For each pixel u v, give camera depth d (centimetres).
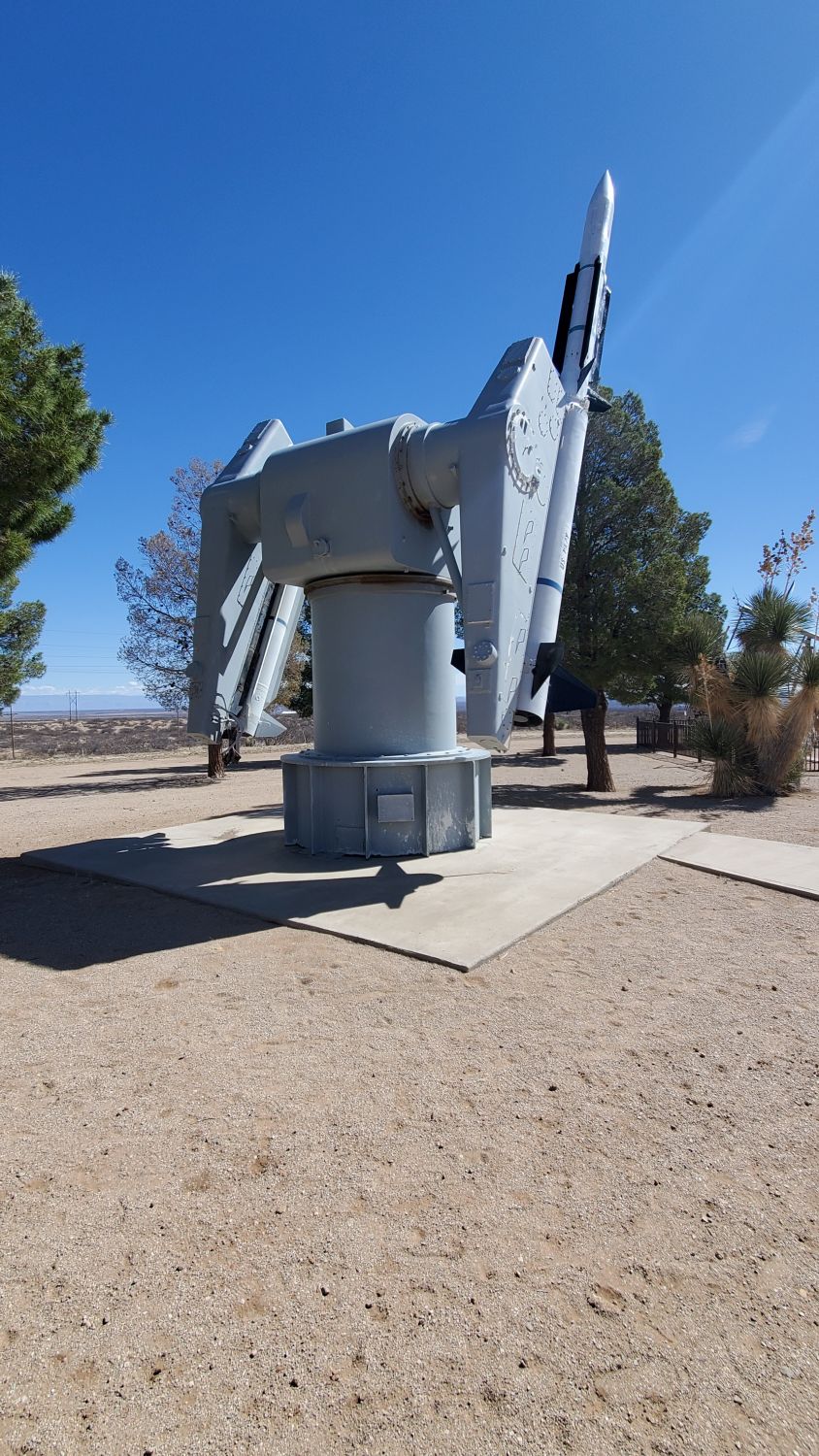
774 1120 277
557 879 583
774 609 1256
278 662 850
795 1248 213
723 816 981
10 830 992
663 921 506
